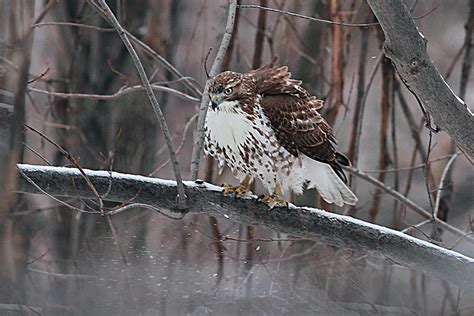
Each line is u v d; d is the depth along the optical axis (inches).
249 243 484.7
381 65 607.8
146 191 343.6
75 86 581.9
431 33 872.9
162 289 474.9
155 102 324.8
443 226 497.7
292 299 473.7
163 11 588.1
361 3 563.8
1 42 266.5
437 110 312.8
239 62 572.4
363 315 476.4
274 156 398.3
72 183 339.9
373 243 345.1
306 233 351.3
